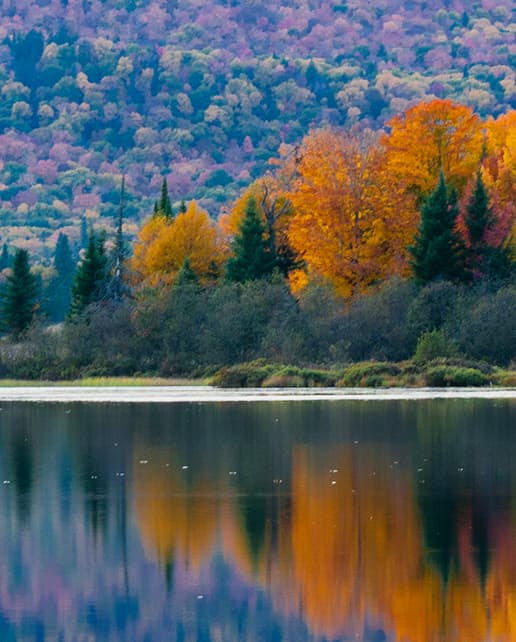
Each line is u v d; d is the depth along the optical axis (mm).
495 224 192000
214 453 87562
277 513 66750
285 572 56156
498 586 53812
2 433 100188
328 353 168125
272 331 169250
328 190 199375
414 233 195125
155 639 48969
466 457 84188
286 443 92312
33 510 67875
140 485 75000
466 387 147875
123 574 56281
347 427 101938
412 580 54750
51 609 52062
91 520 65500
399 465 81062
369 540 60938
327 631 49406
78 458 85750
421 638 48531
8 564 57781
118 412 117375
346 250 196875
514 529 62719
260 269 198875
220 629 49750
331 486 74000
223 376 154750
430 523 64062
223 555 58844
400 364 159250
